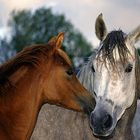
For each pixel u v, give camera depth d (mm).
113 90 9289
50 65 8930
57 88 8977
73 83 9062
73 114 9719
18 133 8773
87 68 9805
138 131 11398
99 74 9359
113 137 9672
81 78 9906
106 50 9375
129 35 9625
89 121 9422
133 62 9477
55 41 9016
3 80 8719
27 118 8836
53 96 9000
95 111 9188
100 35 9883
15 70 8805
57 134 9664
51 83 8945
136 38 9625
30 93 8836
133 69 9516
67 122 9703
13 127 8742
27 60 8852
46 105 9852
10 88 8734
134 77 9609
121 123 9742
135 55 9594
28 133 8938
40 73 8883
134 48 9586
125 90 9398
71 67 9062
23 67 8836
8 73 8773
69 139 9617
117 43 9406
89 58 9977
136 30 9625
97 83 9375
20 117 8781
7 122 8688
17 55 8883
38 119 9742
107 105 9250
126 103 9516
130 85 9500
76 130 9664
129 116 9820
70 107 9109
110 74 9305
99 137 9453
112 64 9305
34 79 8859
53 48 8984
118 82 9297
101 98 9281
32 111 8891
